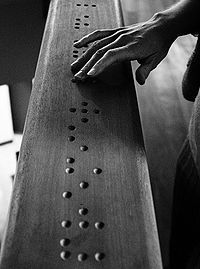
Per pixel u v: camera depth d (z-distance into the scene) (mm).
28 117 446
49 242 316
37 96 476
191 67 609
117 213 345
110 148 416
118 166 394
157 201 977
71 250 312
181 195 731
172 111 1145
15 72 1629
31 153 397
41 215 335
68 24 624
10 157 2117
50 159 393
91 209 346
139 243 322
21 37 1478
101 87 501
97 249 315
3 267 295
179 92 1192
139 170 392
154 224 338
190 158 661
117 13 674
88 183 371
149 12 1233
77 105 469
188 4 583
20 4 1378
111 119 456
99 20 645
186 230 738
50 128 432
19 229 323
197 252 661
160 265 308
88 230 328
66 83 501
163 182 1002
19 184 362
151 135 1082
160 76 1235
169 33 560
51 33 597
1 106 1943
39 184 364
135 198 361
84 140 421
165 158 1037
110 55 500
